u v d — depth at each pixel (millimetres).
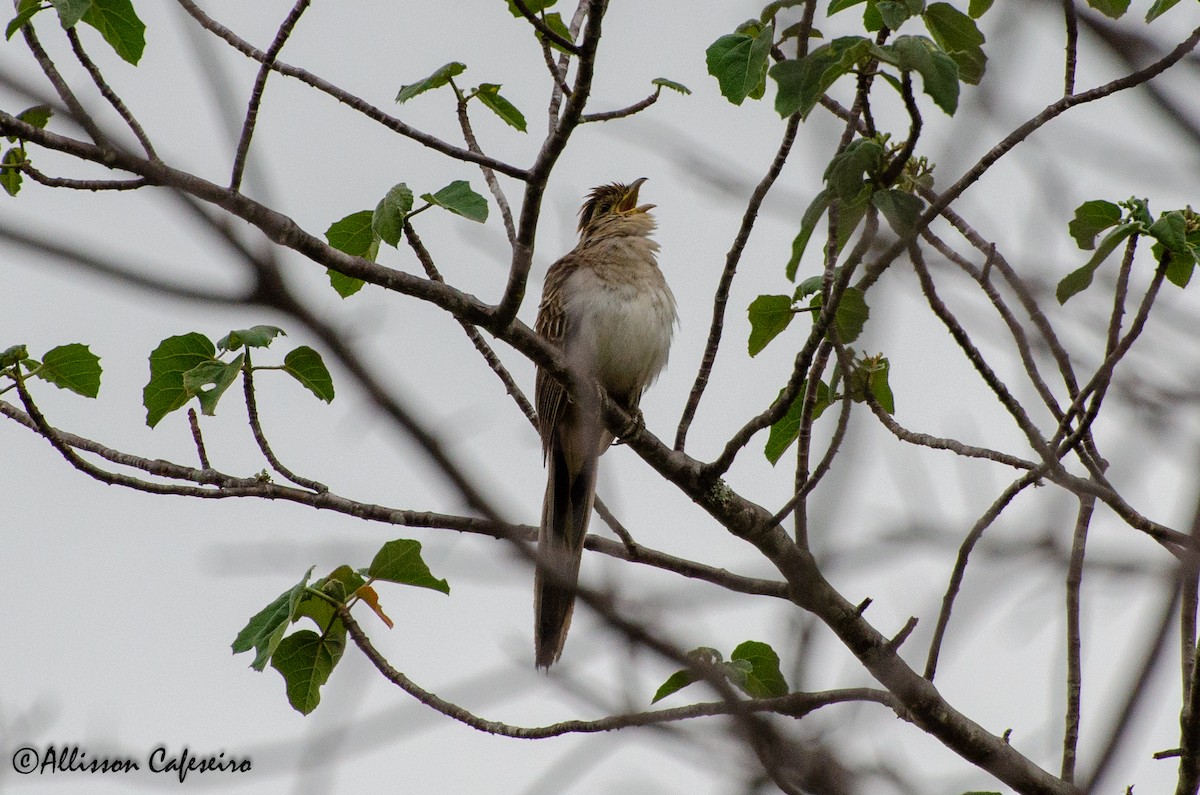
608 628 3959
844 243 7746
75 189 6910
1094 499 7918
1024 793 8172
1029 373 7504
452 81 9852
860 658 8516
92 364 9031
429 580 8641
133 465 9383
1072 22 7441
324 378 9070
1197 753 7289
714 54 8133
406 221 9086
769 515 9180
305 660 8586
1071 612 8141
